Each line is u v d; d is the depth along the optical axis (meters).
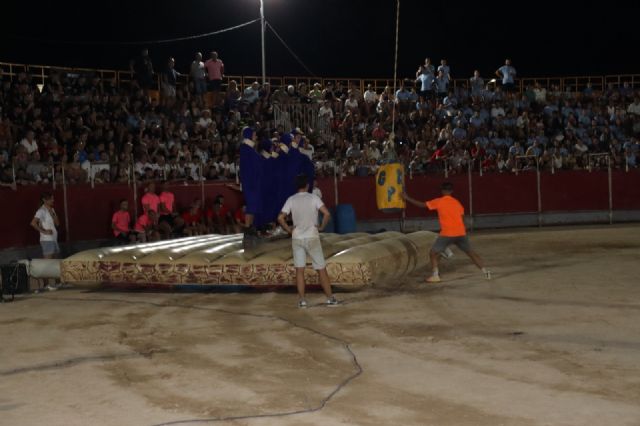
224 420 6.36
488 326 9.77
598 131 29.97
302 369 7.95
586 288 12.47
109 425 6.34
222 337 9.63
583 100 31.88
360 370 7.82
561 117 30.58
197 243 14.84
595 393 6.80
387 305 11.55
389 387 7.18
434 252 13.65
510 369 7.68
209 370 8.00
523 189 27.17
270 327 10.19
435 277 13.70
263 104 26.47
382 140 26.98
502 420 6.17
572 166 28.05
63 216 18.34
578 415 6.23
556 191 27.41
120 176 19.89
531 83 41.59
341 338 9.38
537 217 27.27
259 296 12.90
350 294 12.73
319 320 10.59
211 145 23.19
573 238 21.50
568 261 16.12
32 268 14.09
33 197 17.66
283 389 7.22
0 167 17.45
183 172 21.30
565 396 6.73
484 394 6.87
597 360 7.93
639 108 30.69
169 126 22.53
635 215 27.70
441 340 9.08
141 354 8.80
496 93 30.75
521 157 27.31
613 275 13.86
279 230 14.54
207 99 26.69
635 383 7.08
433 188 26.34
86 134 20.12
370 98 29.97
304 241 11.63
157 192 20.22
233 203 22.08
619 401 6.56
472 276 14.28
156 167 20.81
